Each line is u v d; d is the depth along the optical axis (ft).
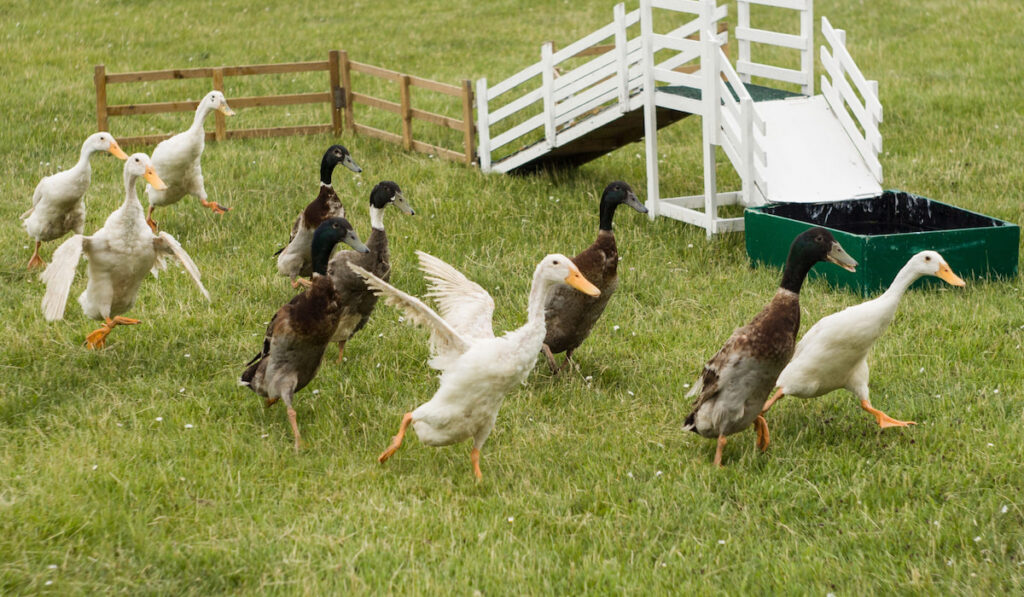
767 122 35.01
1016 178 39.34
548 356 24.93
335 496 19.42
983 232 29.37
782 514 18.80
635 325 27.61
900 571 16.79
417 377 24.75
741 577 16.88
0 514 17.83
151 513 18.42
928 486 19.31
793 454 20.85
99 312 25.30
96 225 34.60
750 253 32.24
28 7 72.74
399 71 60.08
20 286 29.76
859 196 33.14
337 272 24.70
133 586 16.43
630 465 20.66
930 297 28.55
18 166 41.19
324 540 17.67
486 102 40.68
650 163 36.22
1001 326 26.53
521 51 64.95
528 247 33.04
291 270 29.73
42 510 17.99
